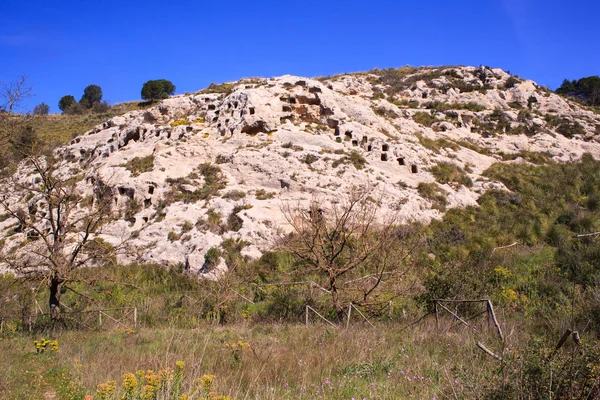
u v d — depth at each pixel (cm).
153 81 5438
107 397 552
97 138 3122
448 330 1052
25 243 2098
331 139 2442
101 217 1592
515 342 838
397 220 2025
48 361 917
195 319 1431
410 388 679
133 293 1716
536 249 1869
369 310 1383
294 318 1407
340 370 781
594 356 568
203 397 580
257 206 2058
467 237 1970
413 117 3036
